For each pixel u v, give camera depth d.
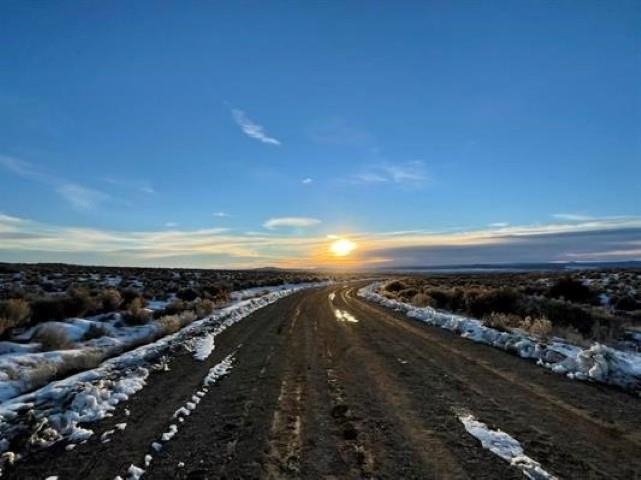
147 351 13.84
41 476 5.69
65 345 14.27
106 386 9.68
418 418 7.43
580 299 27.55
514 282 52.34
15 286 32.53
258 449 6.27
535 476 5.31
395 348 14.11
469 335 16.42
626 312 21.95
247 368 11.61
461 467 5.59
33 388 9.93
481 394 8.78
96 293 29.42
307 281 94.81
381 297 38.47
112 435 6.98
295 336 17.00
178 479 5.46
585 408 7.84
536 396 8.59
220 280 65.12
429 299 29.84
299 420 7.45
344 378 10.27
